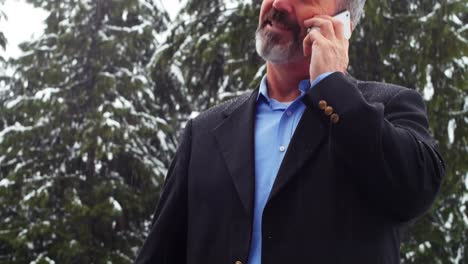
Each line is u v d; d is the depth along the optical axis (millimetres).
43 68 12352
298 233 1562
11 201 10930
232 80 7539
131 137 11211
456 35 6898
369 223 1580
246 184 1680
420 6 7445
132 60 12711
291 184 1606
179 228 1899
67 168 11320
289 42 1780
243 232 1643
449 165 7250
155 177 11367
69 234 10398
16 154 11516
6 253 10984
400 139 1563
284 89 1875
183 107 12820
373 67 7309
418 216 1677
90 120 10977
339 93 1578
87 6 11930
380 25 6973
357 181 1560
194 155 1852
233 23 7449
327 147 1617
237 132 1801
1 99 14367
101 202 10766
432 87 7141
